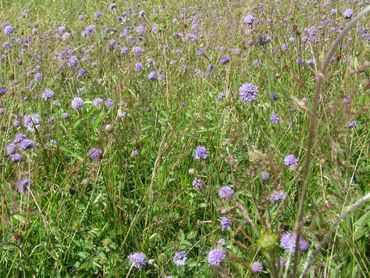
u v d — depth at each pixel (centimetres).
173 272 74
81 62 144
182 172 96
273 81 118
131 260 70
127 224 84
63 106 126
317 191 80
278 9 158
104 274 75
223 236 77
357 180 81
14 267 74
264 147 92
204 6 188
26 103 123
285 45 125
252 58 133
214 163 91
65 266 78
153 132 107
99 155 85
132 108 107
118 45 146
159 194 87
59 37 174
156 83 126
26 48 162
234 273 64
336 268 61
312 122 44
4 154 93
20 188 81
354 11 145
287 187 79
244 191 80
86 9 236
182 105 117
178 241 80
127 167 95
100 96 125
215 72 127
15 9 237
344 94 82
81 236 83
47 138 105
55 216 85
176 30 171
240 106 105
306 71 118
